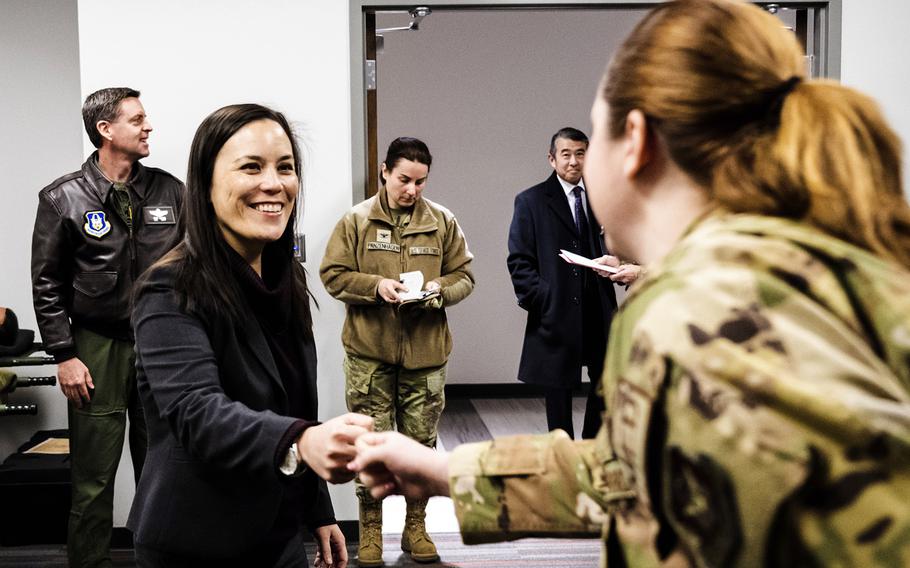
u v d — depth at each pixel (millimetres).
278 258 1446
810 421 501
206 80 3533
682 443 540
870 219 611
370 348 3309
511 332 6484
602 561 670
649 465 570
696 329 551
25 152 4203
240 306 1328
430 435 3426
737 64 651
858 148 625
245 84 3543
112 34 3506
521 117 6422
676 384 548
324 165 3574
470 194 6445
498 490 795
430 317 3359
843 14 3658
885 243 616
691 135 660
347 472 1121
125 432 3529
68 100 4211
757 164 633
